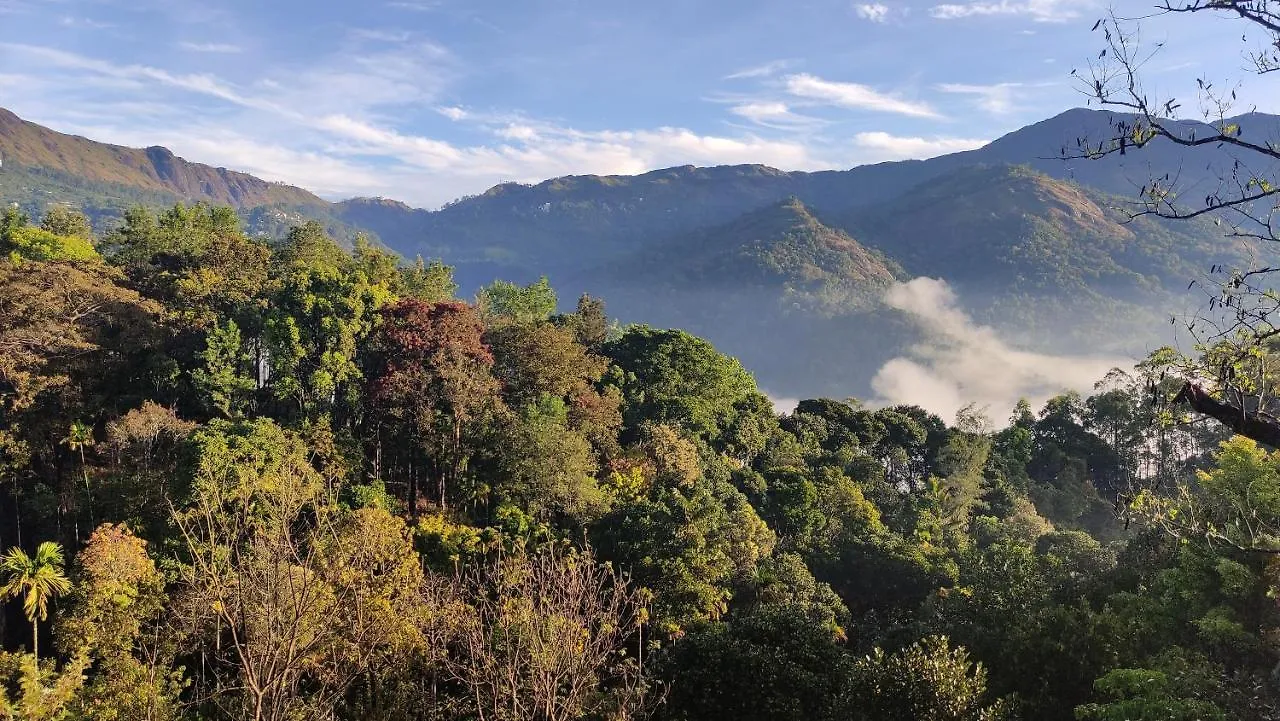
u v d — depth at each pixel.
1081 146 7.60
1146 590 22.14
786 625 20.52
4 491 38.78
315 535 18.09
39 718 19.00
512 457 35.09
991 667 19.88
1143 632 19.77
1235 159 7.15
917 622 25.09
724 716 18.19
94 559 25.11
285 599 12.33
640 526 31.30
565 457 34.88
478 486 36.03
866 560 39.31
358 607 16.75
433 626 16.52
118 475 33.41
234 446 29.69
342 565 17.47
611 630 14.38
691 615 28.20
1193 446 34.19
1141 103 7.17
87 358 40.12
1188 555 18.83
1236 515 16.84
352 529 24.09
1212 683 14.50
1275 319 7.48
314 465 33.72
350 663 17.23
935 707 15.48
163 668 21.03
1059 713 17.77
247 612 12.20
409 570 23.34
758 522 37.50
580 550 31.69
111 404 40.59
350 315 40.38
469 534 30.95
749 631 20.42
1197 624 18.08
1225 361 7.76
